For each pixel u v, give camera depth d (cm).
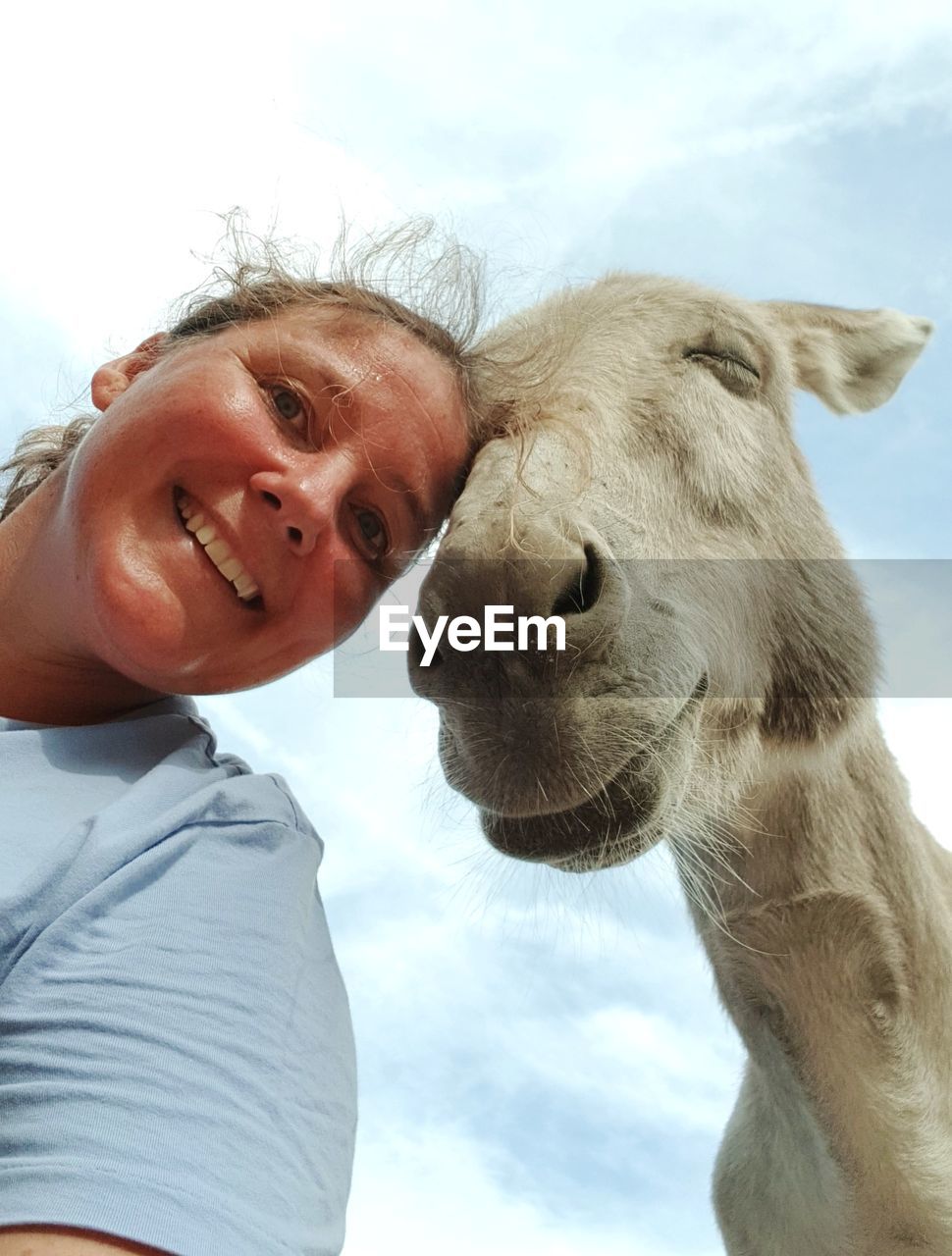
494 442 50
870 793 68
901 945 65
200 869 35
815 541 71
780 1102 67
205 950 33
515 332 71
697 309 71
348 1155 35
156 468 41
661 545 58
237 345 44
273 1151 31
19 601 45
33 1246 26
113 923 33
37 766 39
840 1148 63
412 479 47
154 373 44
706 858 67
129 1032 30
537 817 45
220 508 42
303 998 35
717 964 70
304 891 38
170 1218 27
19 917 33
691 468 63
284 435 43
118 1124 29
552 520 45
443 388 48
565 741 44
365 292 49
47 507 46
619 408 63
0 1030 31
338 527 45
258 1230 29
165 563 41
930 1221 62
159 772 39
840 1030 64
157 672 42
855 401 91
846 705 67
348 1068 36
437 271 54
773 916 66
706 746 60
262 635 44
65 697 46
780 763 65
